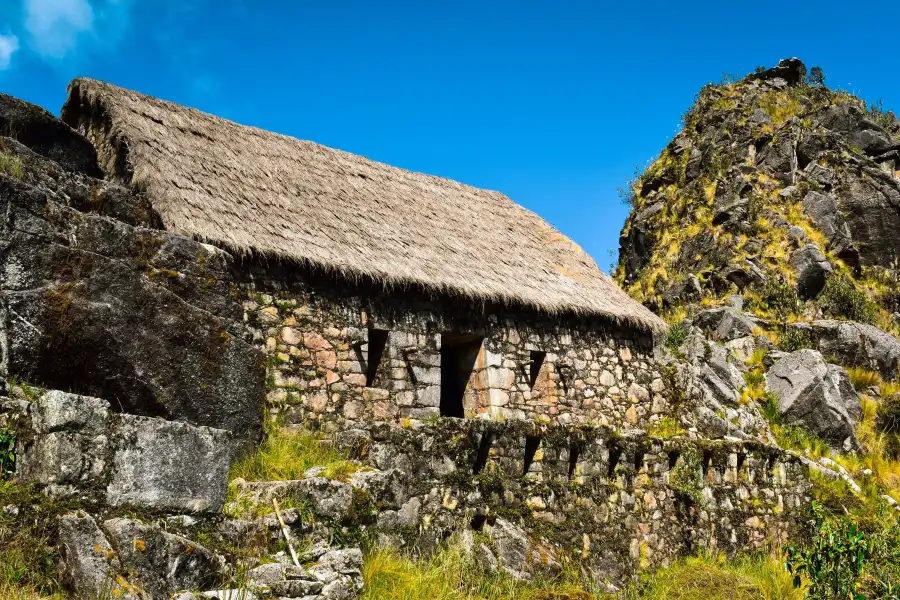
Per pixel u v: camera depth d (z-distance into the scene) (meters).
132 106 12.23
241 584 6.35
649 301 23.89
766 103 26.81
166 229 9.86
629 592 9.66
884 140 25.33
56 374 7.35
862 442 17.64
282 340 10.61
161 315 8.16
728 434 15.62
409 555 8.19
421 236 13.39
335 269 11.05
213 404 8.48
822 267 22.08
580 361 13.83
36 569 5.76
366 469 8.34
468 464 8.97
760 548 12.24
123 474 6.30
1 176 7.30
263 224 11.18
